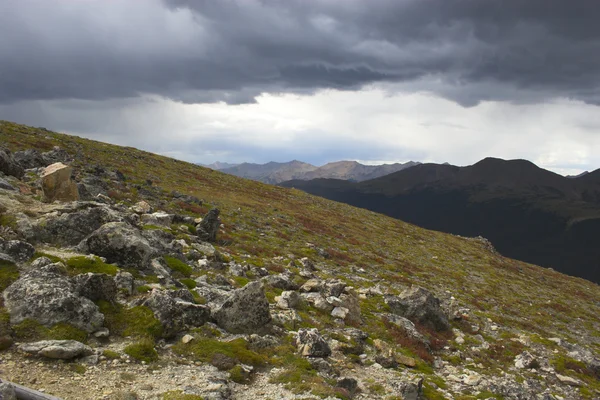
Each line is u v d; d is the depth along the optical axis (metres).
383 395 18.12
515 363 33.72
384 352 24.89
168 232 34.16
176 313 18.23
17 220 21.48
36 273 16.59
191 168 122.81
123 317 17.09
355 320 29.39
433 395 20.42
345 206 138.12
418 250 90.69
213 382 14.70
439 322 37.50
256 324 20.72
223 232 50.94
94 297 17.14
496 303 58.38
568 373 33.44
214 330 19.22
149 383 13.85
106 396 12.41
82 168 61.22
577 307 72.19
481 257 102.44
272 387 15.90
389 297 38.28
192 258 30.59
